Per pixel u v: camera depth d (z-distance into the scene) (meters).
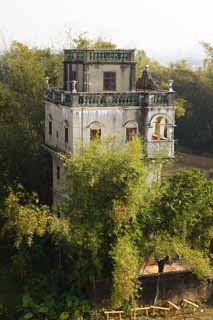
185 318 34.69
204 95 85.88
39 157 47.00
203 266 34.19
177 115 71.19
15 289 37.72
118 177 32.91
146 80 43.84
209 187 36.16
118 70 40.44
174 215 34.56
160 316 34.88
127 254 32.12
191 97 86.62
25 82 51.72
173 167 74.19
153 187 35.88
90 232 33.03
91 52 39.50
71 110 37.94
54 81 54.84
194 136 86.62
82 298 35.06
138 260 33.97
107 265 34.88
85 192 33.53
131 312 34.53
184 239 35.41
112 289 33.62
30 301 34.75
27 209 33.88
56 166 43.34
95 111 38.47
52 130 43.44
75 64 41.16
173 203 34.56
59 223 32.72
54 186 44.19
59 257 38.50
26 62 52.94
